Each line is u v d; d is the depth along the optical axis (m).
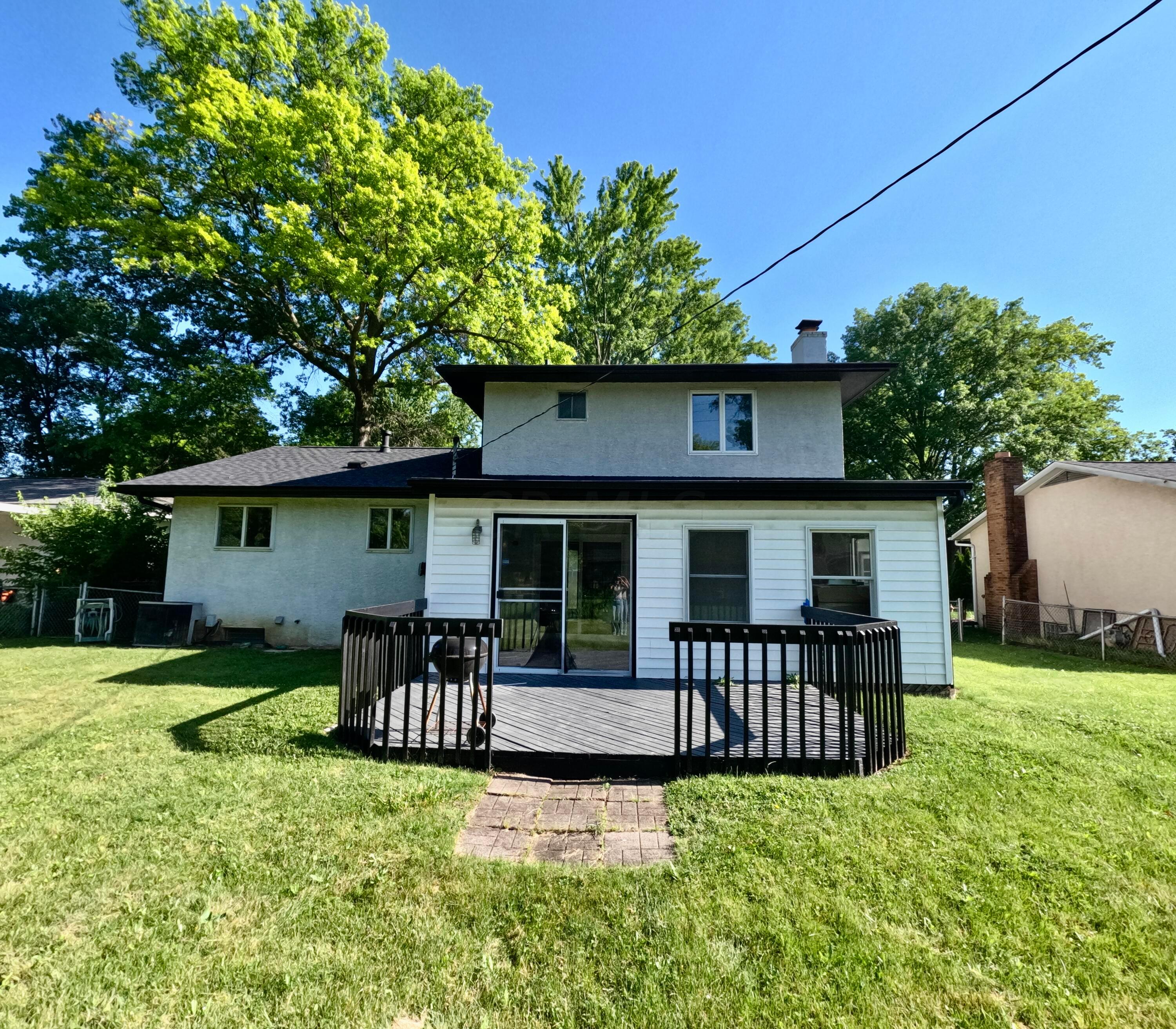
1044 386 27.17
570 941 2.57
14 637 12.27
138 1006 2.18
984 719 6.30
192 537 12.12
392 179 16.97
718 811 3.84
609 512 8.90
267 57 17.77
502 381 10.34
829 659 5.66
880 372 9.70
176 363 23.00
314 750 4.93
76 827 3.50
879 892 2.93
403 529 12.05
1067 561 16.14
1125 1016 2.20
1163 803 4.06
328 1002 2.21
